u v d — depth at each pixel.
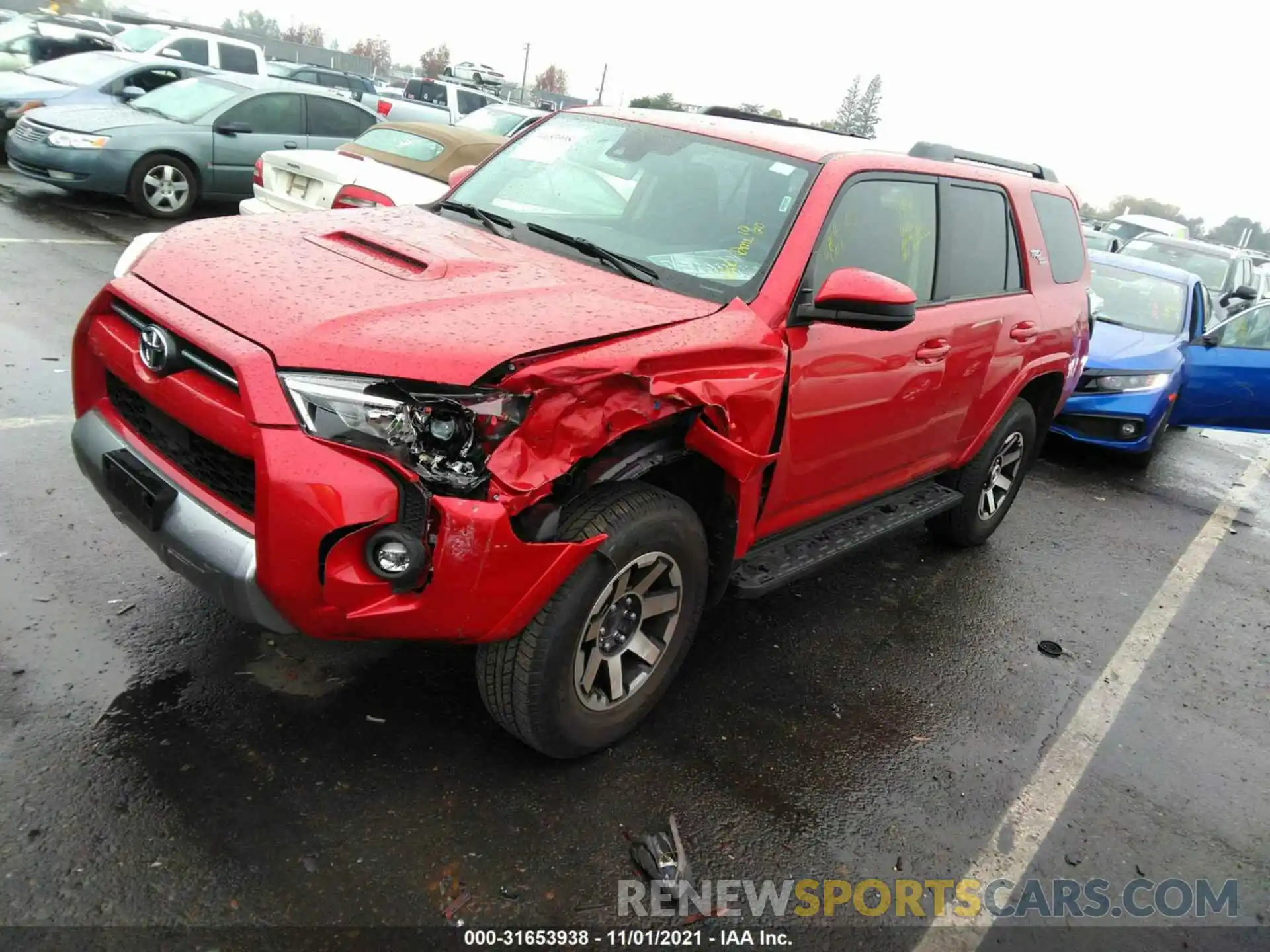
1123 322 8.55
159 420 2.72
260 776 2.76
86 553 3.72
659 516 2.84
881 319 3.07
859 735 3.53
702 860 2.78
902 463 4.26
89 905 2.27
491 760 3.00
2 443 4.51
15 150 10.18
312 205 8.24
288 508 2.29
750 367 2.99
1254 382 8.16
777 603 4.45
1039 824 3.24
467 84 23.75
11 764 2.63
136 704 2.95
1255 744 3.99
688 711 3.46
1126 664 4.50
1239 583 5.82
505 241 3.42
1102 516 6.71
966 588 5.01
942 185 4.11
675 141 3.77
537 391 2.42
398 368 2.33
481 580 2.43
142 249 3.15
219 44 16.30
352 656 3.37
